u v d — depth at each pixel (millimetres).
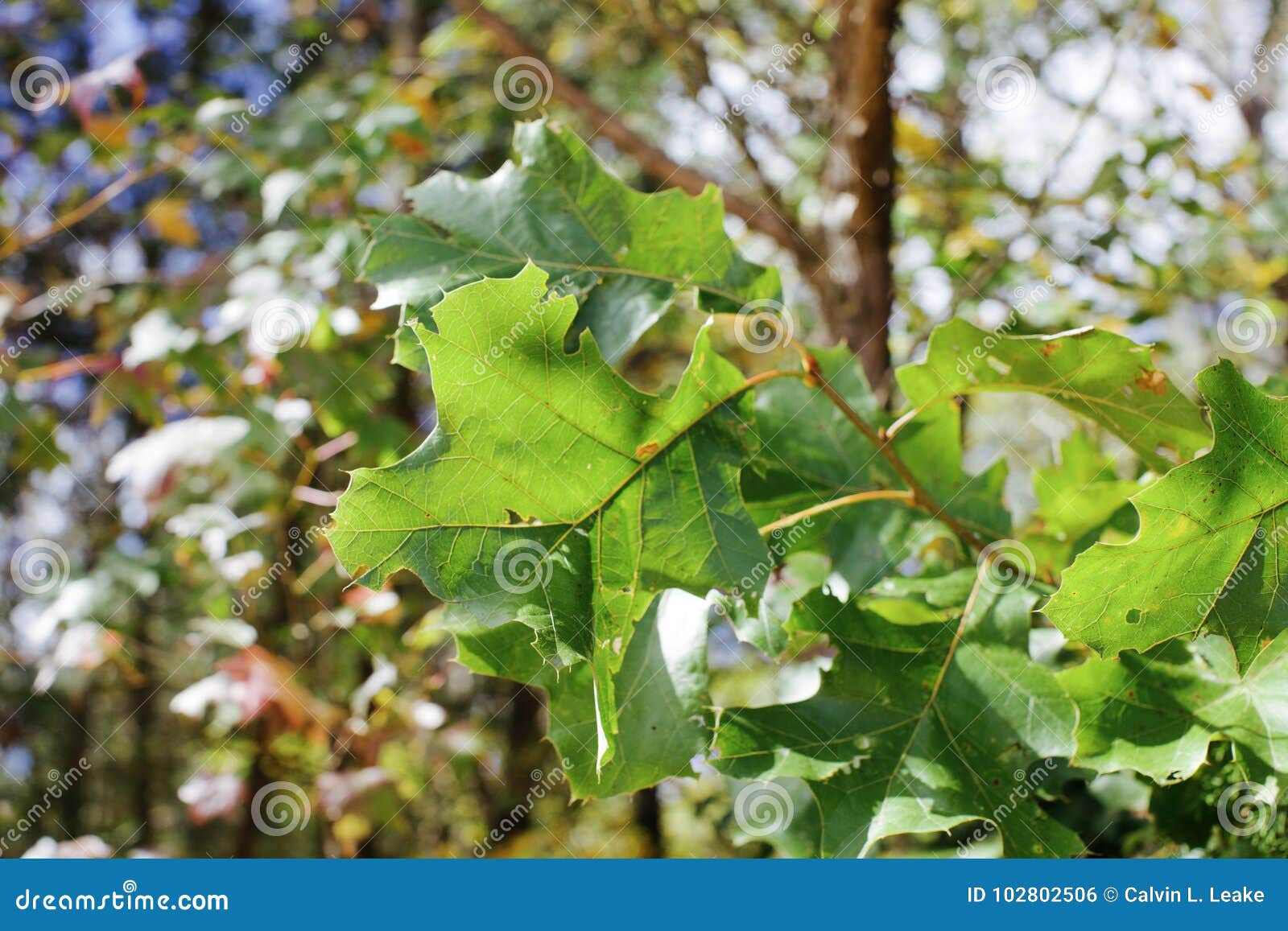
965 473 2119
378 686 3348
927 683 1687
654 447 1493
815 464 2074
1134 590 1380
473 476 1355
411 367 1730
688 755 1618
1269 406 1374
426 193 1889
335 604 4117
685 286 1853
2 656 5055
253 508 3543
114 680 5691
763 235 4031
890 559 1961
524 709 7555
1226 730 1568
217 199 5055
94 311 4582
